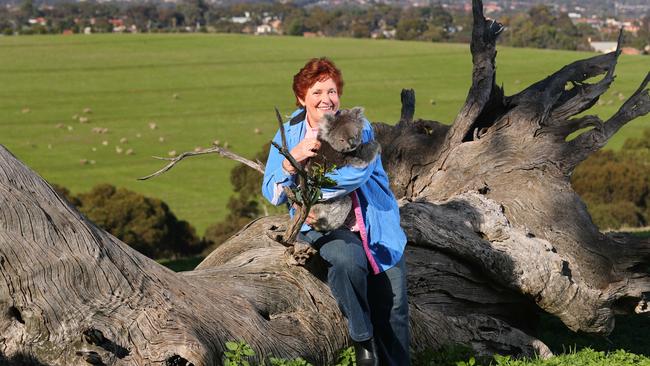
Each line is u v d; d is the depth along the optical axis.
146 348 5.42
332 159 5.55
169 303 5.74
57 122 88.69
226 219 49.97
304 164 5.68
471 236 8.60
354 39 160.00
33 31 193.00
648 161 56.78
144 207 44.59
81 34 167.00
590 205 47.97
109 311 5.49
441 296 8.62
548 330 11.82
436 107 91.75
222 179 64.88
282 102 100.00
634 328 12.05
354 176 5.56
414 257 8.51
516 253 8.77
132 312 5.55
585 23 181.62
